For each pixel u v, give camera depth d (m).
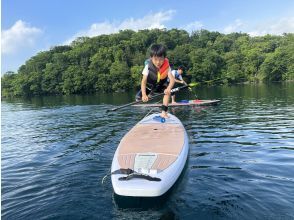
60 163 6.39
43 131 10.56
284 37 76.31
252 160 5.97
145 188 4.13
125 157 5.14
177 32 79.69
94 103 22.86
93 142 8.09
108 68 56.38
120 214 4.04
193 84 10.74
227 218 3.83
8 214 4.20
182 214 3.97
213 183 4.85
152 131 6.61
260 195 4.39
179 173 4.73
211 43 77.44
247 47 72.19
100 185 4.98
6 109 22.36
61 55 60.47
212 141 7.54
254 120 10.43
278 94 21.69
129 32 79.88
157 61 6.14
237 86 39.19
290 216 3.81
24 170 6.12
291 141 7.36
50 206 4.36
